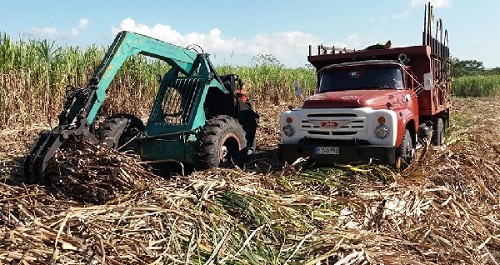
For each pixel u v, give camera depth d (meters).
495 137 9.22
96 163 4.95
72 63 11.73
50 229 3.53
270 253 3.75
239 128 6.68
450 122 12.21
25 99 10.40
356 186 5.55
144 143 6.41
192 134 6.30
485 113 15.95
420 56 7.80
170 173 6.39
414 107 7.32
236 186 4.99
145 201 4.41
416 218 4.75
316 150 6.27
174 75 6.96
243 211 4.46
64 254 3.22
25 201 4.33
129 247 3.48
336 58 8.24
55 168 4.95
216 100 7.27
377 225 4.54
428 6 7.96
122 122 6.49
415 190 5.35
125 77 12.71
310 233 4.08
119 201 4.52
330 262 3.68
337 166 6.26
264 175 5.93
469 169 6.30
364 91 6.89
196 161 6.13
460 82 34.84
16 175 5.63
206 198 4.60
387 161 5.92
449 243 4.24
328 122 6.25
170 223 3.93
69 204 4.62
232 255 3.58
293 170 6.10
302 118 6.46
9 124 9.78
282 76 19.52
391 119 5.97
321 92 7.61
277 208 4.54
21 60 10.45
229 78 7.49
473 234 4.60
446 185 5.82
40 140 5.11
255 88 18.36
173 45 6.59
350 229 4.26
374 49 8.52
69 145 5.12
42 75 10.80
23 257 3.05
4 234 3.39
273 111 15.32
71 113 5.28
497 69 63.69
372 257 3.65
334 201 5.01
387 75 7.27
